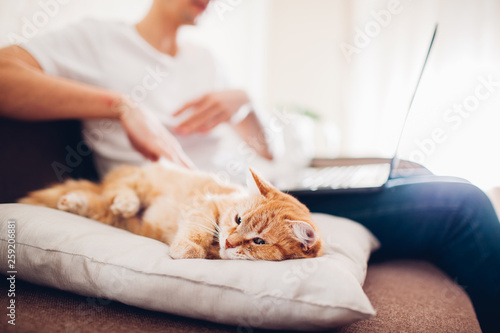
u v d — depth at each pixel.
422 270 1.09
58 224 0.79
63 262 0.71
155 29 1.71
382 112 2.71
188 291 0.64
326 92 3.08
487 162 2.17
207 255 0.88
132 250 0.73
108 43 1.56
